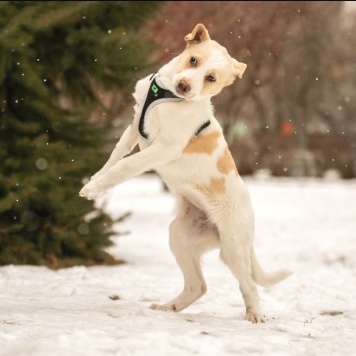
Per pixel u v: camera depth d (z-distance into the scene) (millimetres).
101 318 7477
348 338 7359
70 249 14742
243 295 8484
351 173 55906
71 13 13289
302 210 29688
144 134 8109
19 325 6633
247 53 29672
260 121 50312
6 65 12750
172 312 8406
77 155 13500
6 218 13734
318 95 49500
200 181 8320
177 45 23734
